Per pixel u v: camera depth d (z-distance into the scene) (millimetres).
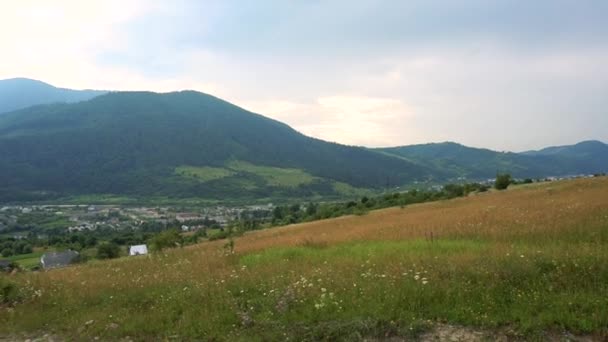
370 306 7488
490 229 16750
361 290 8297
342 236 22047
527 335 6363
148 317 8094
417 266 9633
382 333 6730
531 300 7246
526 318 6703
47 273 14883
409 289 8047
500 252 10633
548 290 7648
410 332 6660
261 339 6816
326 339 6680
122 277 12422
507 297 7500
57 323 8312
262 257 14664
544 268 8805
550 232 14352
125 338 7434
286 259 13625
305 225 44812
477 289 7840
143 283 10906
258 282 9852
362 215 45531
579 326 6426
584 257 9039
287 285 9172
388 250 13461
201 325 7496
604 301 6930
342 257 12953
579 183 42281
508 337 6379
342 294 8203
